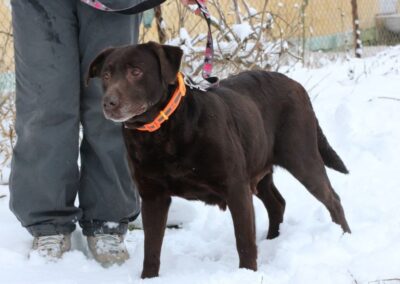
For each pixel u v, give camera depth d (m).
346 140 6.96
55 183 4.45
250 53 7.60
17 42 4.32
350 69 9.94
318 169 4.95
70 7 4.30
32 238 4.88
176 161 4.01
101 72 4.04
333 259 4.24
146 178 4.13
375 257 3.92
